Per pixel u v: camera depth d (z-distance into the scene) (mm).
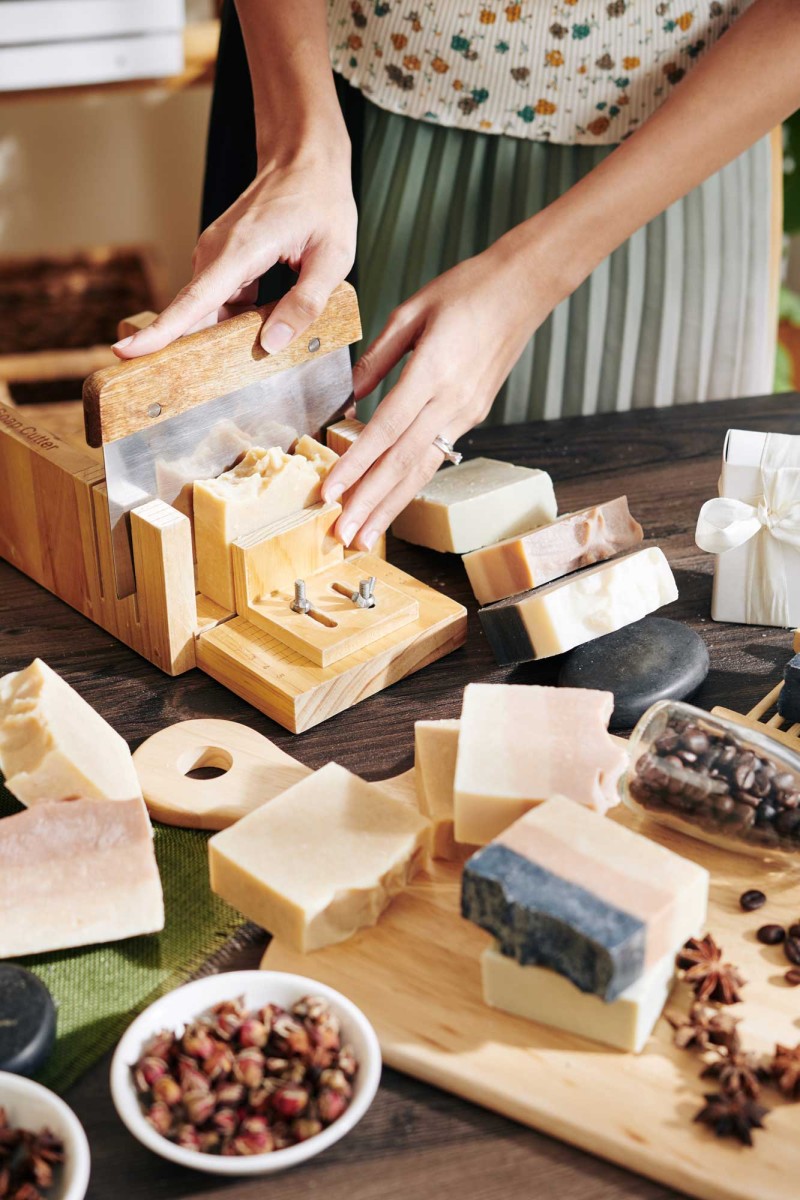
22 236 2691
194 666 1113
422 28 1431
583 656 1080
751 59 1200
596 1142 707
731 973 788
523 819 801
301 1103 697
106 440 990
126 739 1025
